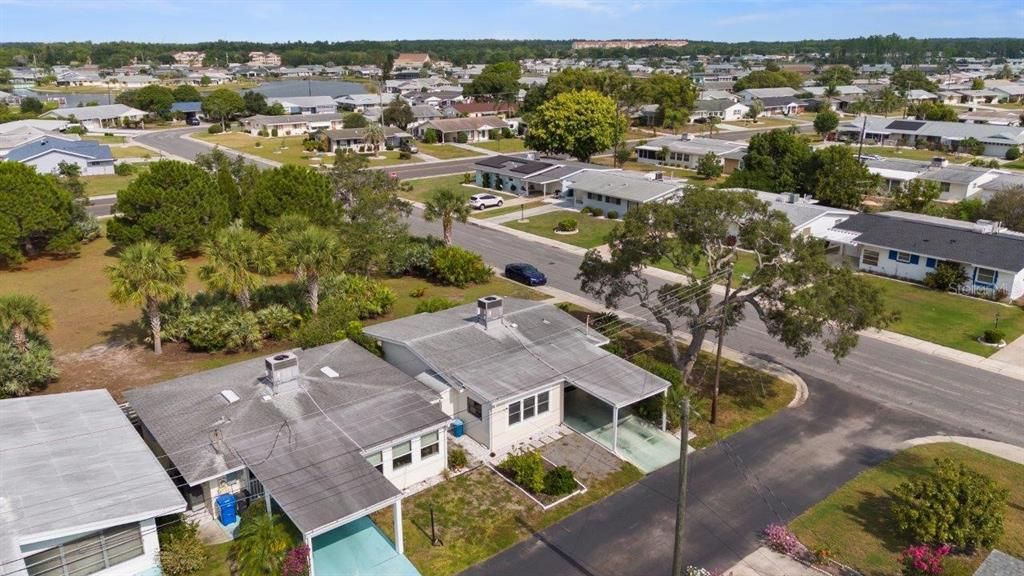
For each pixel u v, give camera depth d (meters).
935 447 29.34
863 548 23.22
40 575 19.69
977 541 22.58
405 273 51.91
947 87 194.50
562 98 94.88
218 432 24.64
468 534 23.91
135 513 20.58
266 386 27.73
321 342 34.94
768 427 31.03
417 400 27.91
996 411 32.44
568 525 24.44
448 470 27.44
